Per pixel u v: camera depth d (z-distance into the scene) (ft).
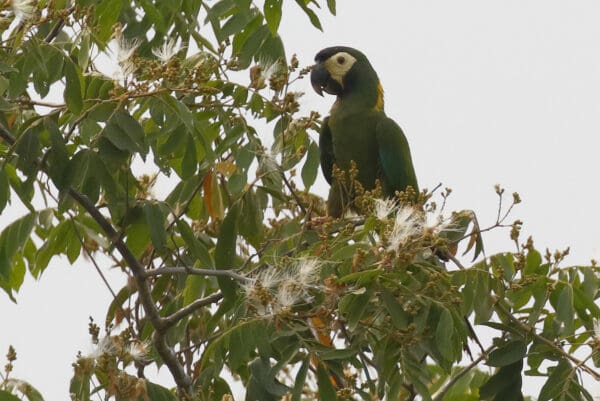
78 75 23.99
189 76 23.73
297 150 27.12
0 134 25.08
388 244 22.02
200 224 30.42
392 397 22.27
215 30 29.66
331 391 21.98
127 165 25.00
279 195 27.84
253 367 24.34
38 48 24.43
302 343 22.50
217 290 30.42
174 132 24.40
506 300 25.11
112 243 25.54
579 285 24.75
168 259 31.35
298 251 26.40
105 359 22.99
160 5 30.48
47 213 29.99
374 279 22.27
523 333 24.12
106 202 24.21
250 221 26.16
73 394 23.45
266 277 22.58
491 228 24.40
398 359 22.66
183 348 29.40
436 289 23.24
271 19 27.78
